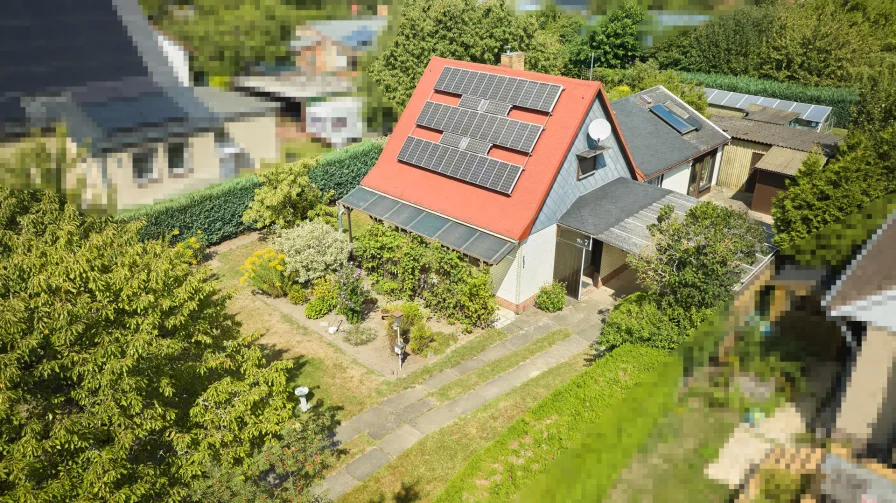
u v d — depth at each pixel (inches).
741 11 1921.8
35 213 506.3
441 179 925.8
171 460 443.5
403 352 775.7
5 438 367.9
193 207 991.0
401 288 885.8
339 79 1414.9
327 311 858.8
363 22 1514.5
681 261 594.2
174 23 982.4
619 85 1774.1
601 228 839.1
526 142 856.9
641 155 1076.5
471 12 1355.8
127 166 878.4
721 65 1967.3
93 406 402.6
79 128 701.3
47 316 396.2
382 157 1011.3
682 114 1221.1
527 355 765.3
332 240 888.9
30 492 347.9
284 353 774.5
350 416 666.2
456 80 984.3
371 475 587.8
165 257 500.1
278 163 1066.1
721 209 601.6
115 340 420.2
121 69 802.2
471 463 284.8
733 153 1268.5
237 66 1187.3
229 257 1022.4
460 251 824.9
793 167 1080.2
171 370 465.1
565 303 884.6
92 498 373.7
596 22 2057.1
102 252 466.6
